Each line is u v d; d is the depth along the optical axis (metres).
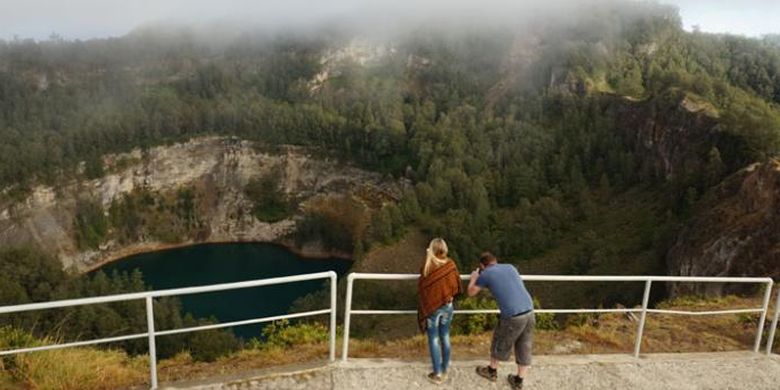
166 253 124.38
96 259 119.00
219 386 8.42
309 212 130.25
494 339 8.65
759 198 43.50
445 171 102.56
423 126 125.56
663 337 13.02
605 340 12.30
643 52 133.62
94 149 124.19
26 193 113.19
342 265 115.44
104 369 9.48
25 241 111.06
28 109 152.50
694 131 74.81
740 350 12.24
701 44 139.62
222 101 155.88
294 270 110.88
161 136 132.88
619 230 73.19
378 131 124.38
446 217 89.12
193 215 132.88
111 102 163.88
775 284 22.69
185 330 8.52
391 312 9.23
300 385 8.56
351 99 159.12
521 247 77.81
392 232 88.44
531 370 9.44
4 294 49.75
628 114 94.88
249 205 134.12
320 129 132.00
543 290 58.50
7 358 9.34
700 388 9.56
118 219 125.25
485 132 118.94
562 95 117.44
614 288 54.56
